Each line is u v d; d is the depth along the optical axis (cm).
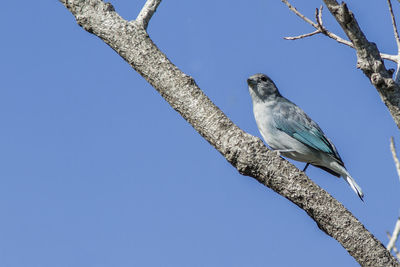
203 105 911
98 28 973
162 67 938
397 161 688
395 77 869
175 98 926
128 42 954
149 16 992
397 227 679
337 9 807
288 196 885
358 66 839
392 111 842
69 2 993
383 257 838
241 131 900
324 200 870
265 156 880
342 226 857
